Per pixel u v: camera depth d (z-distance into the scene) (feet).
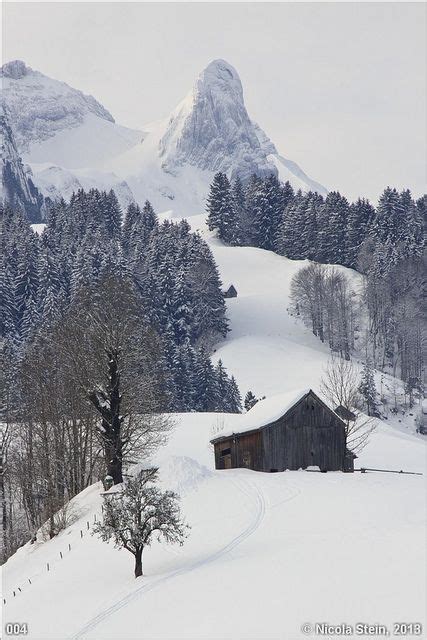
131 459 461.78
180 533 253.24
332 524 270.87
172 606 191.83
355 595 170.91
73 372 454.81
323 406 477.77
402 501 317.01
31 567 312.29
